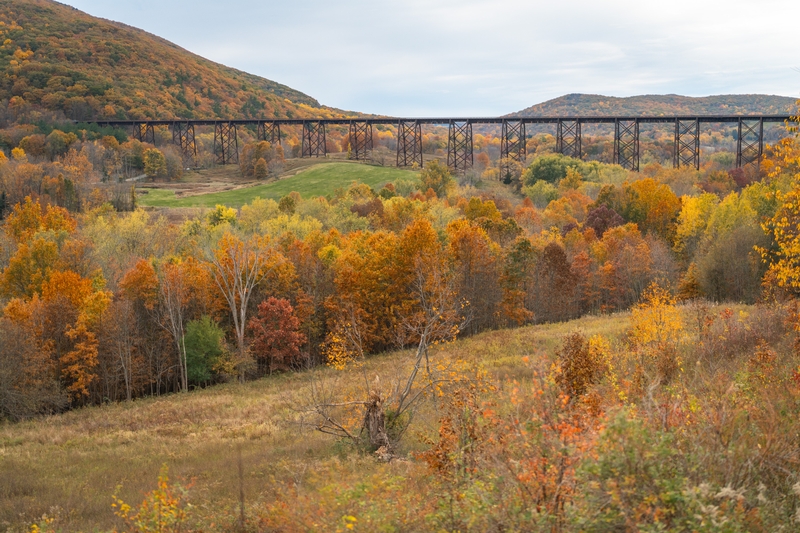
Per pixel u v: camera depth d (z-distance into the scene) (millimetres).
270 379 42344
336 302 46031
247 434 23453
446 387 15383
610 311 54469
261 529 8773
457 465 8195
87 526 12328
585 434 6215
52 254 50531
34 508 14172
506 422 7336
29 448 25062
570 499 5625
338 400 20812
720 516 5137
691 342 19234
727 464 5965
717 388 8445
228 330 48344
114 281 50719
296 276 48625
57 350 41125
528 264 49531
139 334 44750
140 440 25125
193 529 9523
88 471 19203
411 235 44656
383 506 7004
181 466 18500
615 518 5352
